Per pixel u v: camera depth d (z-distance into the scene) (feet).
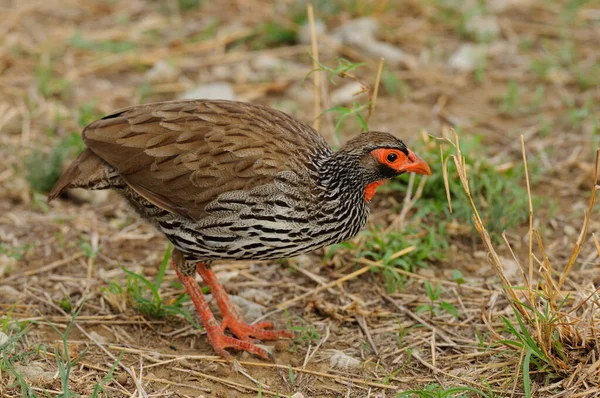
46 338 33.12
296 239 31.83
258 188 30.96
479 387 30.48
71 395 29.09
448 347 33.06
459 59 54.19
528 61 54.75
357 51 54.60
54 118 47.67
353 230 33.27
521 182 43.60
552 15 59.57
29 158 43.60
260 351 32.68
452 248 39.22
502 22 58.65
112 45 54.49
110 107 49.19
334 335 34.12
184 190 31.24
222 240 31.63
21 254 38.29
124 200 33.53
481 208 40.52
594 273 36.68
